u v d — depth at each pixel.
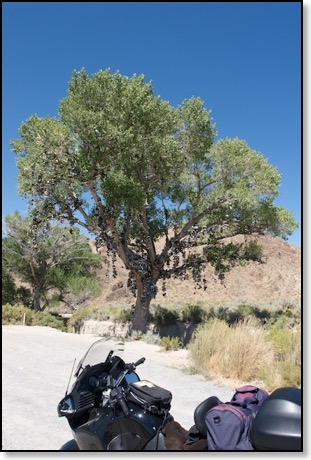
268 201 22.55
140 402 3.15
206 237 25.28
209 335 10.84
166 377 9.42
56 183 20.64
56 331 20.08
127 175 21.98
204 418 3.09
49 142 19.61
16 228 33.94
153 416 3.16
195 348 10.72
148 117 20.72
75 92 21.11
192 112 22.12
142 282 23.58
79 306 49.12
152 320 25.73
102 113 20.05
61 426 6.11
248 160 21.88
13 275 37.81
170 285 62.75
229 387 8.62
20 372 9.84
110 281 62.34
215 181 23.27
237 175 22.62
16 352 12.73
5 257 34.72
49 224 23.58
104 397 3.25
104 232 21.69
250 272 68.06
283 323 20.14
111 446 3.10
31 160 20.05
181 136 22.64
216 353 10.11
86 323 26.83
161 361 11.51
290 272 68.50
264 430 2.59
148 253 24.53
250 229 24.02
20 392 7.99
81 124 19.67
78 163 20.28
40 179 20.19
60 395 7.91
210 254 24.77
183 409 6.95
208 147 22.94
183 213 24.58
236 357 9.64
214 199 22.98
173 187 24.36
